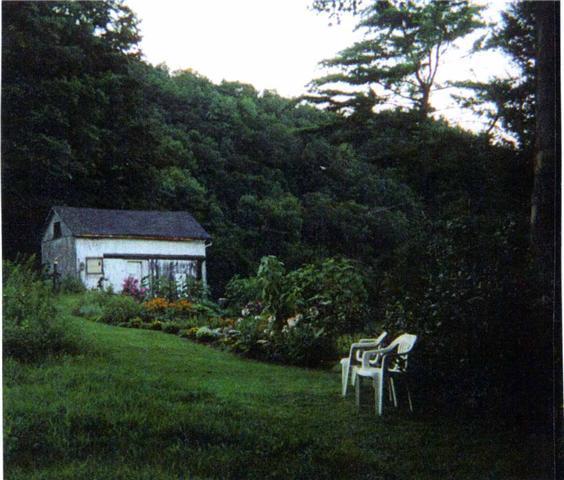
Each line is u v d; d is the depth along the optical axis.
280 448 5.59
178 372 8.23
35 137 15.12
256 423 6.14
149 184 17.03
